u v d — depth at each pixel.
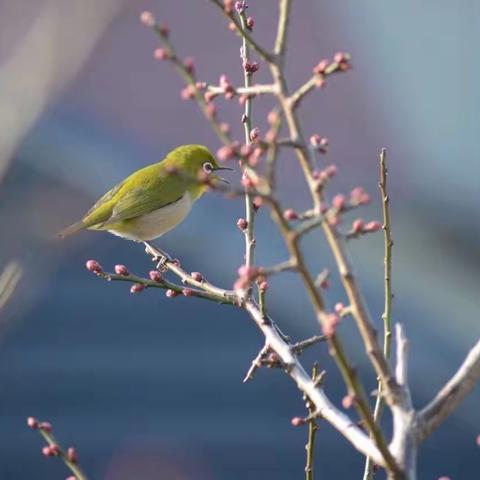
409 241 17.44
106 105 17.66
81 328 14.80
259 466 14.21
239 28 5.04
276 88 4.98
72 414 14.53
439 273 16.58
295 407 14.54
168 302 14.98
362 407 4.66
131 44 18.58
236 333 14.88
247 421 14.43
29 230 8.30
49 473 14.16
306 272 4.52
